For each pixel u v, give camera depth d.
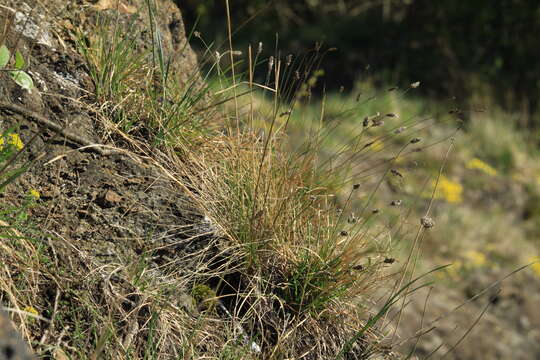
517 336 10.08
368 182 11.34
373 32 17.61
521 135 15.68
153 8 5.77
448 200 12.52
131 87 5.04
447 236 11.52
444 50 17.00
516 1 17.23
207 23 18.33
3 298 3.60
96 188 4.34
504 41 17.16
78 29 5.12
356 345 4.53
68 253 3.94
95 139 4.61
